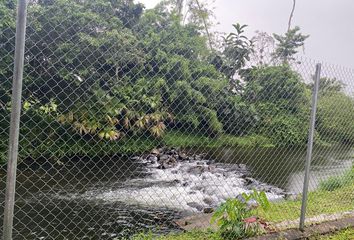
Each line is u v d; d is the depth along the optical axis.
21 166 6.00
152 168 9.49
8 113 4.27
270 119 4.87
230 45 3.69
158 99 3.82
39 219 5.16
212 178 8.73
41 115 4.46
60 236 4.61
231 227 3.35
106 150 6.70
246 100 4.20
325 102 4.93
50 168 6.38
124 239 4.44
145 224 5.15
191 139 5.43
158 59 3.45
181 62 3.47
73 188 6.74
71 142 5.86
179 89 3.62
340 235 3.57
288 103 4.62
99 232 4.82
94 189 6.87
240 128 5.55
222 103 4.14
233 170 9.56
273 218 4.04
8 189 2.02
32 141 5.25
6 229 2.03
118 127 5.94
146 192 7.12
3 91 4.15
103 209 5.84
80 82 3.81
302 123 5.05
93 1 8.33
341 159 9.13
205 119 4.36
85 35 3.44
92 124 5.03
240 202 3.48
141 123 5.28
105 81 3.57
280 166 8.79
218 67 3.65
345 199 5.32
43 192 6.34
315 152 8.55
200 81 3.67
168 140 5.66
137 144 7.54
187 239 3.56
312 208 4.69
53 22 3.45
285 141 5.51
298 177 8.27
